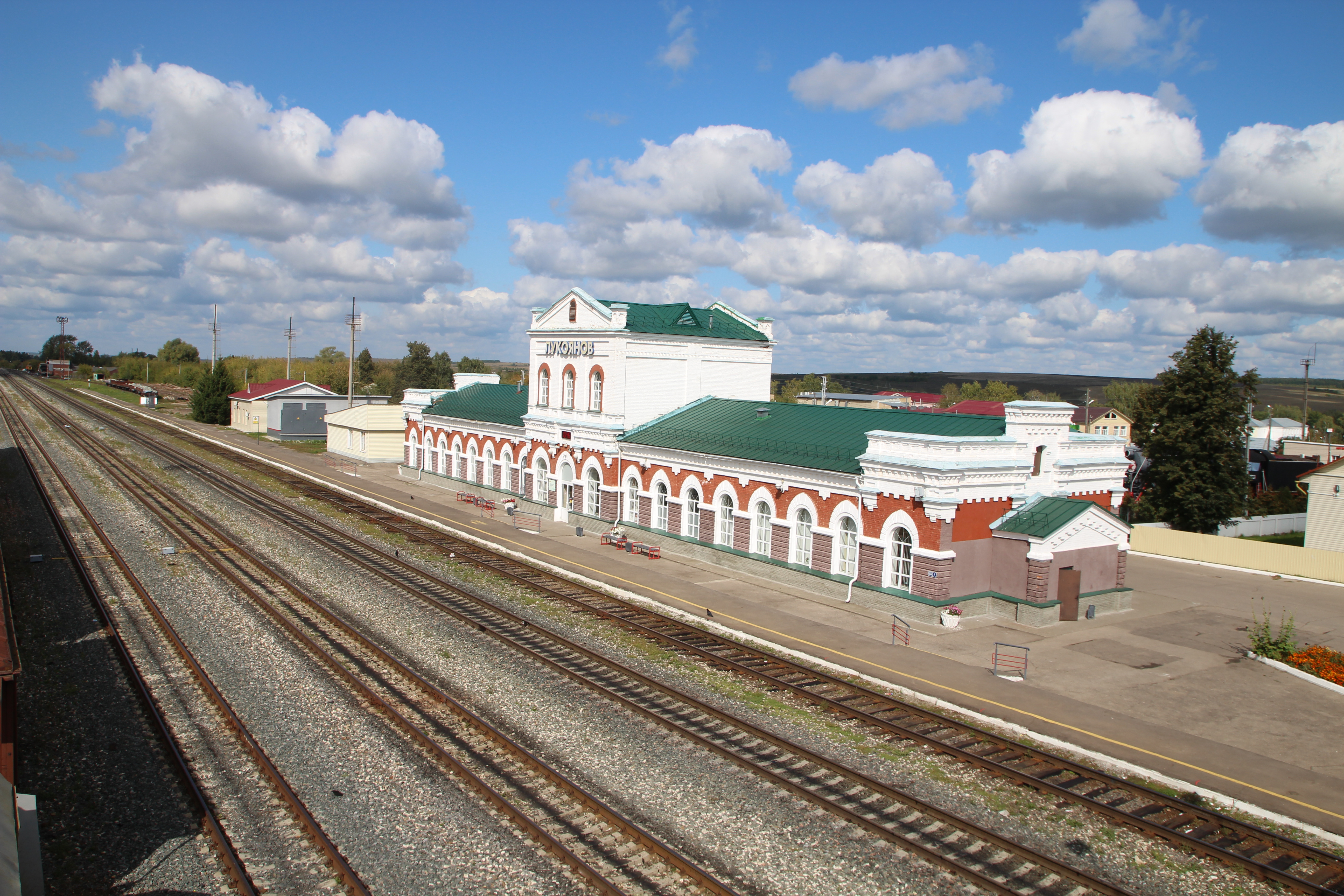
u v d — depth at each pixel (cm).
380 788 1553
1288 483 6606
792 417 3806
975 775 1700
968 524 2847
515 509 4734
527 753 1675
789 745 1773
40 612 2605
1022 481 2977
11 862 1027
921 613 2792
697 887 1282
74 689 1983
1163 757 1797
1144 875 1366
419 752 1705
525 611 2809
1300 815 1559
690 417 4238
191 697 1959
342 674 2114
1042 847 1432
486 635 2527
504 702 1978
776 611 2917
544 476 4853
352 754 1689
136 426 9538
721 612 2881
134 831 1406
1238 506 4584
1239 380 4525
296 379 15250
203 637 2383
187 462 6575
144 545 3541
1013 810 1556
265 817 1448
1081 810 1566
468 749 1714
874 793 1609
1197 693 2203
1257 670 2409
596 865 1326
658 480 3991
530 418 4862
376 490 5659
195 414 10631
